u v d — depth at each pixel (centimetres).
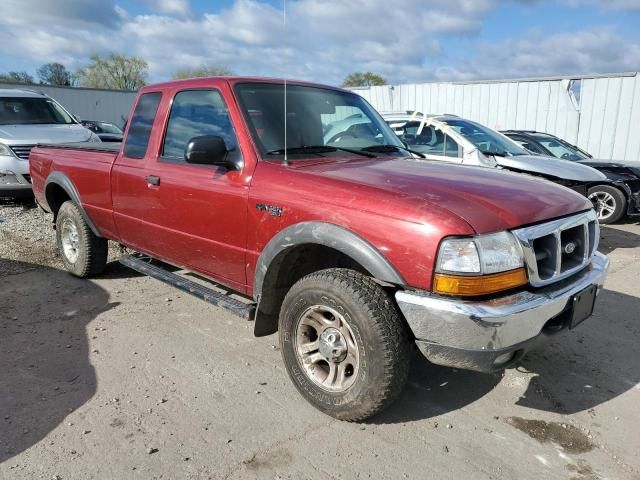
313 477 252
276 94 371
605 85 1337
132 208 424
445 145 707
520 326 252
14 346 382
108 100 3294
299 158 341
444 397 327
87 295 487
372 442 279
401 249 256
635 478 256
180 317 440
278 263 312
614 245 739
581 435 290
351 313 271
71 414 298
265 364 363
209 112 364
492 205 267
